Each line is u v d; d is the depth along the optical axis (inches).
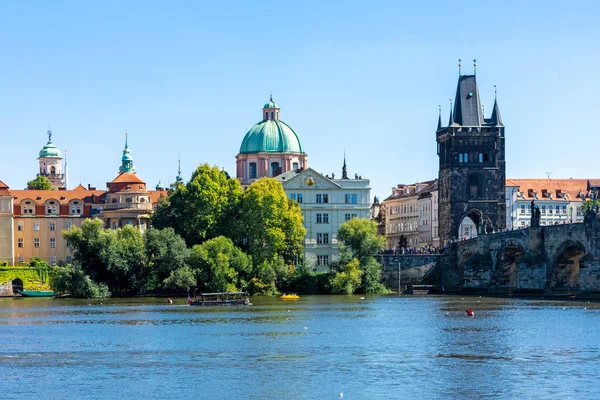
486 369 4490.7
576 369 4478.3
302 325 6299.2
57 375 4419.3
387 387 4128.9
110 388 4146.2
